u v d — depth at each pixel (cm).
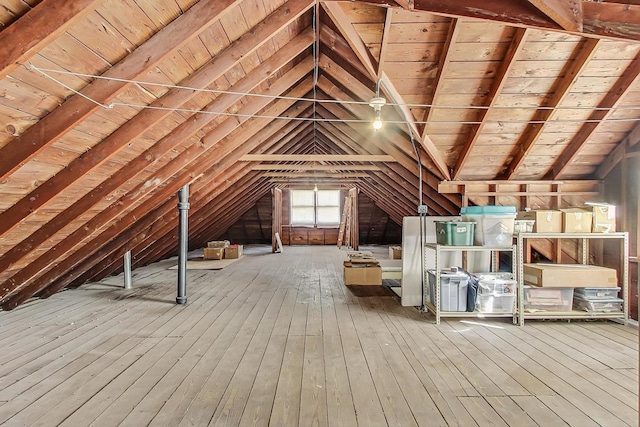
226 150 404
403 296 399
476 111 327
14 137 177
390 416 185
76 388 216
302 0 238
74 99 178
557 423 179
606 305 335
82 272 448
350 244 1054
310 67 356
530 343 287
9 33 132
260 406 194
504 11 173
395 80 300
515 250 340
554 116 327
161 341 293
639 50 266
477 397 204
